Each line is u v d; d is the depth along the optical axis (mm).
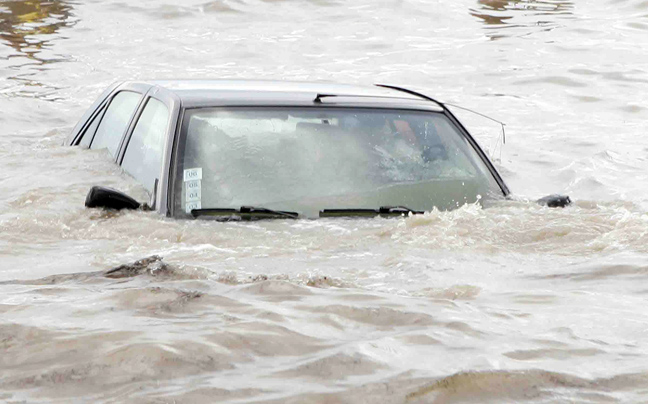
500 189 15438
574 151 27156
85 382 6977
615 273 10812
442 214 13742
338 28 51531
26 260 11883
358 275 10750
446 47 47094
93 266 11289
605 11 57688
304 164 14656
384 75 40688
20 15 52438
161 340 7812
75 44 45938
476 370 7238
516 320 8836
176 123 14734
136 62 42562
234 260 11523
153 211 14016
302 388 6883
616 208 15508
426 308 9102
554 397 6820
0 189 16266
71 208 14422
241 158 14500
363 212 14172
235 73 40812
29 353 7582
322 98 15844
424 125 15781
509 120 32125
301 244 12492
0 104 32000
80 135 20422
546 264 11391
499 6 59125
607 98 35875
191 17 53500
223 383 6945
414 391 6844
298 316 8703
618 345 8039
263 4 56844
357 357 7527
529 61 43562
